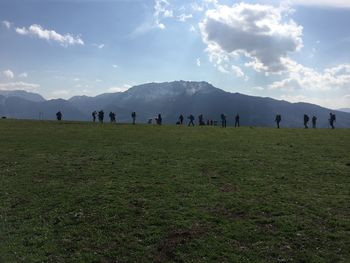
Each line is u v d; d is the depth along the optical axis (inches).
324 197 1177.4
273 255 853.8
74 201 1160.8
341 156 1775.3
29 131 2738.7
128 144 2139.5
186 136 2503.7
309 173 1460.4
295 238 919.0
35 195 1227.9
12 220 1048.2
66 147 2037.4
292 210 1069.8
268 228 968.9
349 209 1081.4
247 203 1119.0
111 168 1545.3
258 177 1406.3
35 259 842.2
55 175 1449.3
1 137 2404.0
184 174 1441.9
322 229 960.9
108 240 924.6
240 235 932.6
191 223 994.7
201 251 867.4
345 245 885.2
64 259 846.5
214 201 1142.3
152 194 1203.2
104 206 1114.7
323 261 827.4
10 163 1644.9
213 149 1969.7
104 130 2876.5
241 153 1852.9
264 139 2351.1
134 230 967.0
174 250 874.8
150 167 1555.1
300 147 2032.5
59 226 1002.7
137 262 836.6
